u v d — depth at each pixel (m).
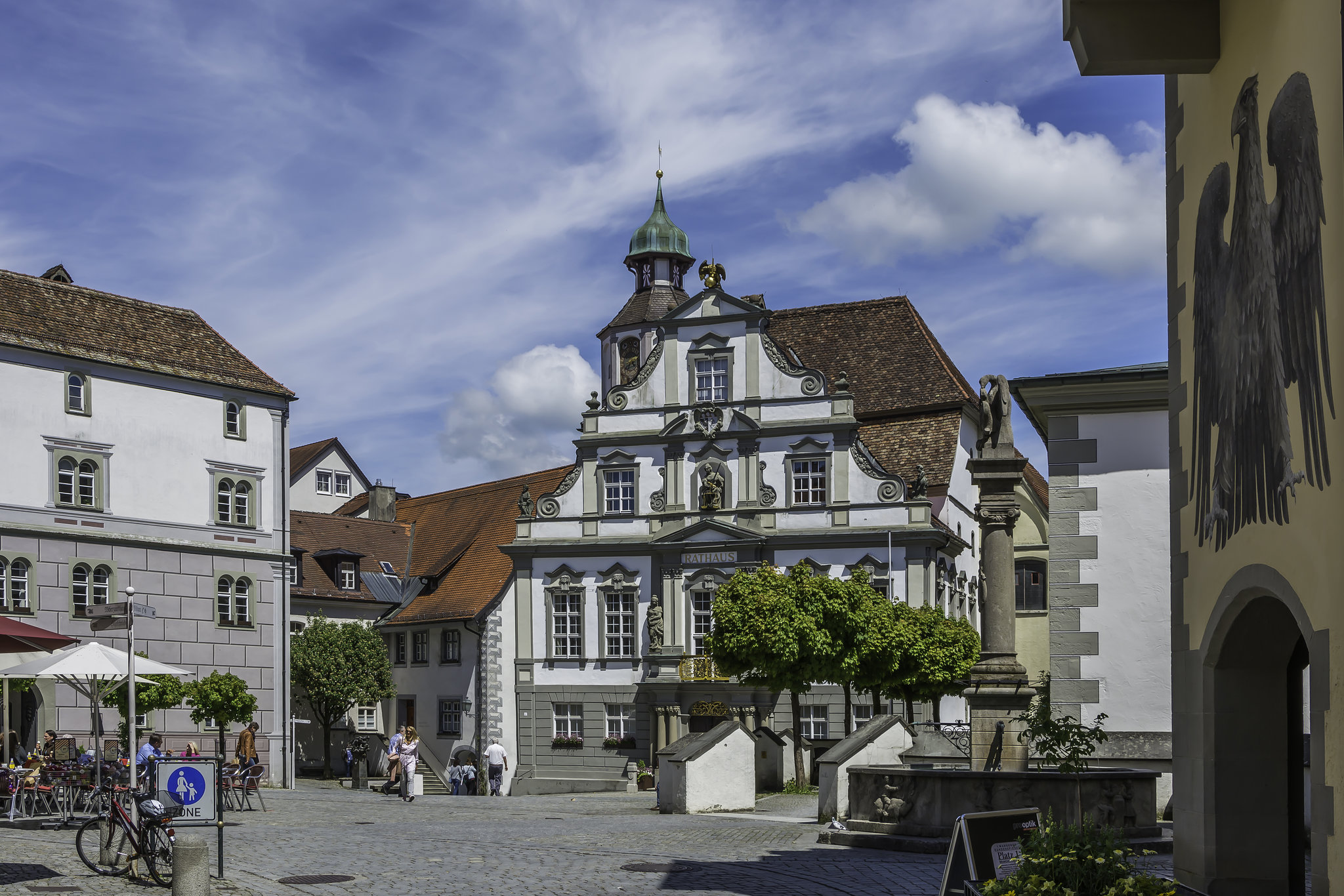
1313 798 9.29
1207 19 11.39
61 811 25.56
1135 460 21.38
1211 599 11.51
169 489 46.38
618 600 53.69
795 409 51.97
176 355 47.41
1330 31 9.07
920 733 26.67
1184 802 12.21
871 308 61.22
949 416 55.94
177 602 46.16
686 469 53.25
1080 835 10.21
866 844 19.80
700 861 18.14
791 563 51.22
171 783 16.41
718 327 53.38
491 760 46.94
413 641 60.66
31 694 41.94
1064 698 21.25
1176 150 12.65
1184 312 12.38
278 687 49.16
